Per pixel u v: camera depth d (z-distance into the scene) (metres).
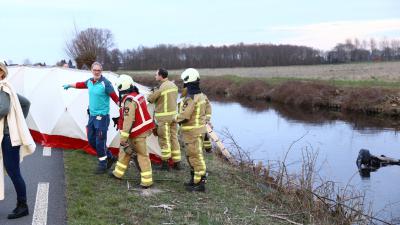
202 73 66.31
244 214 7.00
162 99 8.73
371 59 97.88
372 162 14.66
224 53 97.44
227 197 7.82
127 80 7.31
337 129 21.98
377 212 10.02
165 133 8.79
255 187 8.84
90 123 8.18
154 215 6.36
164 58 93.44
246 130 21.12
